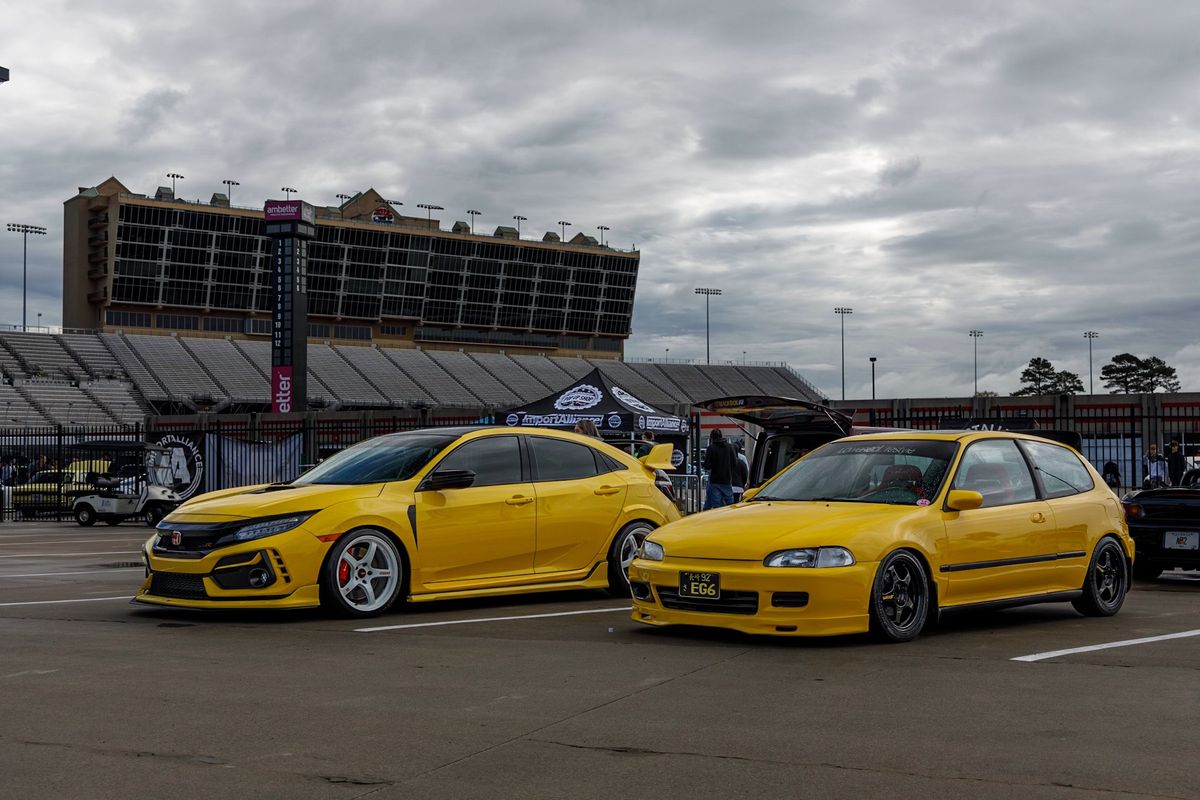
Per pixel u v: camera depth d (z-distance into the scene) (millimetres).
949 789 3963
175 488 27453
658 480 10688
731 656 6691
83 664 6520
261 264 93250
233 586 8234
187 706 5375
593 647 7062
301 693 5660
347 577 8508
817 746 4566
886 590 7113
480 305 107812
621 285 117875
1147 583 11891
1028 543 7977
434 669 6316
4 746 4660
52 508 28922
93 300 89062
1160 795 3877
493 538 9227
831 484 8031
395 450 9445
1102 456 24016
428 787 4043
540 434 9953
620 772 4211
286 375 42219
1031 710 5188
